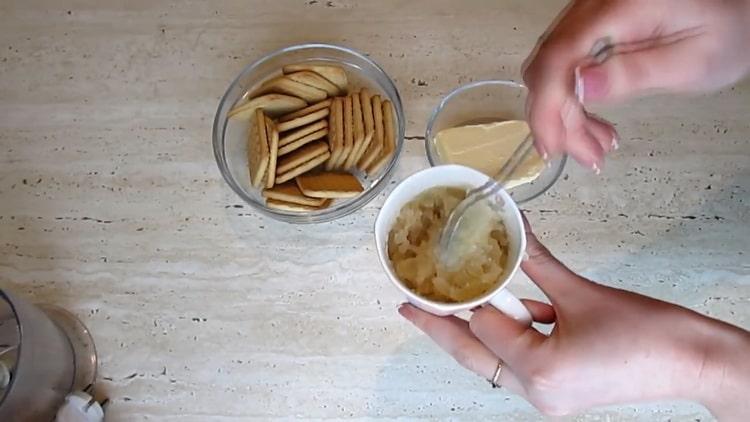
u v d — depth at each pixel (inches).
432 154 23.0
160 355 22.1
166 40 25.4
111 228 23.4
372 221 22.9
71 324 22.5
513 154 21.8
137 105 24.7
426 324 18.8
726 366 15.6
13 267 23.1
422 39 24.8
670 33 18.4
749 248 22.2
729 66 19.3
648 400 16.7
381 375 21.6
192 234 23.2
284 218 22.2
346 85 23.1
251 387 21.7
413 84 24.3
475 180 18.3
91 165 24.1
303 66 22.7
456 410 21.3
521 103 23.5
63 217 23.5
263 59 23.7
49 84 25.1
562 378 16.2
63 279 22.9
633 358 15.9
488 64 24.5
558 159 22.6
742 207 22.6
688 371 15.8
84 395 20.8
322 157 22.1
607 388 16.3
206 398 21.7
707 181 22.9
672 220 22.5
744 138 23.2
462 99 23.7
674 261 22.2
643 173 23.0
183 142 24.2
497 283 17.6
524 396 18.4
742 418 15.9
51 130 24.6
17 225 23.5
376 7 25.3
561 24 18.3
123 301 22.6
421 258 18.2
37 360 20.2
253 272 22.7
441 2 25.2
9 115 24.8
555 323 17.7
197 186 23.6
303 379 21.7
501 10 25.0
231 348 22.1
